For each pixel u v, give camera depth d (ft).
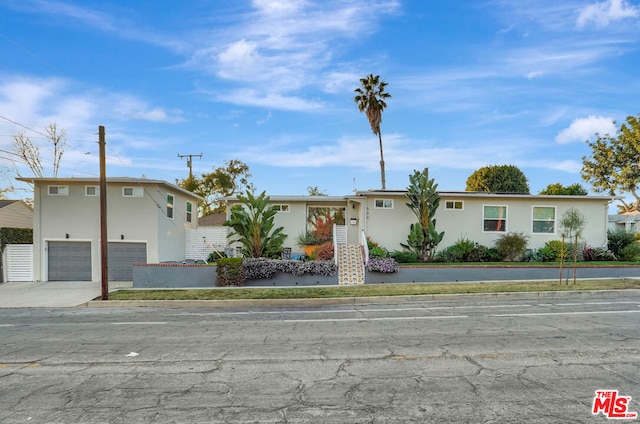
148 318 32.86
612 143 105.60
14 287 54.08
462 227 67.51
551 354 20.08
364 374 17.40
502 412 13.32
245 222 61.05
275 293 44.55
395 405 14.02
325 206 75.10
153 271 53.36
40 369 18.81
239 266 52.80
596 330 25.53
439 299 42.14
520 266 56.24
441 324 28.19
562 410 13.44
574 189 121.39
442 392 15.17
